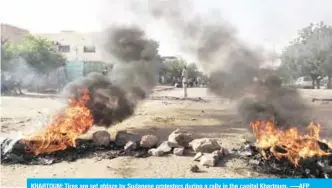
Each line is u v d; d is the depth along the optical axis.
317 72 29.44
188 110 18.05
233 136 10.90
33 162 7.75
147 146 8.77
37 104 19.12
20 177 6.74
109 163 7.64
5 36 45.12
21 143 8.21
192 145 8.61
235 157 8.09
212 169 7.18
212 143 8.33
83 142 9.10
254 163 7.59
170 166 7.36
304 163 7.29
